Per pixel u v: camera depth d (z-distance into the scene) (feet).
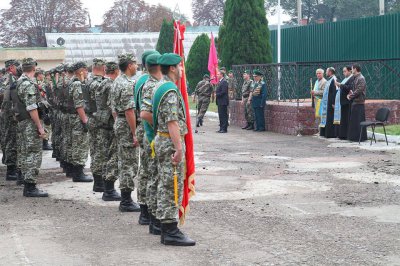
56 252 24.80
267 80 76.38
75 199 35.99
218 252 24.40
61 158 46.29
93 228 28.81
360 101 59.41
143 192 29.07
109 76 34.78
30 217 31.30
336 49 95.91
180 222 26.18
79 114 40.34
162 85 24.76
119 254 24.39
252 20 94.07
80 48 182.29
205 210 31.89
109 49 183.21
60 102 43.32
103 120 34.78
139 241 26.35
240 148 57.62
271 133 70.59
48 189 39.40
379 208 31.63
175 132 24.57
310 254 23.85
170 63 25.03
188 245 25.41
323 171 43.32
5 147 44.01
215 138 66.95
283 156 51.39
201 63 138.21
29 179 36.63
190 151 26.11
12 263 23.41
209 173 43.39
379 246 24.82
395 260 22.97
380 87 81.56
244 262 23.02
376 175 41.22
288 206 32.50
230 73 94.17
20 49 126.62
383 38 85.71
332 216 30.09
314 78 82.74
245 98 76.07
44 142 61.52
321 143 59.57
